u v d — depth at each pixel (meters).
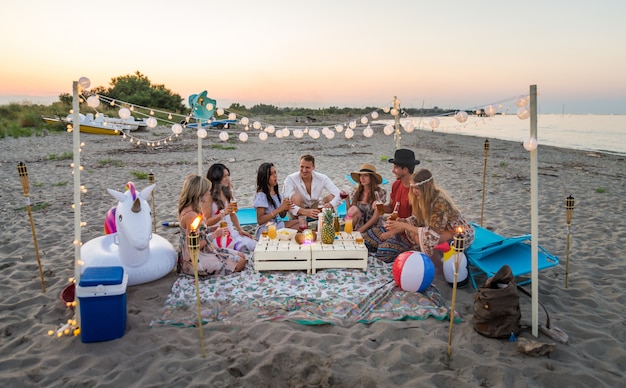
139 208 4.55
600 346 3.75
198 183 5.01
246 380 3.28
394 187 5.96
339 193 6.55
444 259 4.91
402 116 6.01
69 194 10.08
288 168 14.64
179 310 4.34
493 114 3.82
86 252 4.77
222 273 5.18
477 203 9.48
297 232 5.78
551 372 3.32
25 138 22.70
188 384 3.25
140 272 4.77
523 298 4.67
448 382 3.28
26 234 6.88
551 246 6.48
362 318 4.19
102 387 3.21
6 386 3.21
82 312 3.71
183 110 49.91
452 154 19.91
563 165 16.42
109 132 25.50
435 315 4.20
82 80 3.68
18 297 4.67
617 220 7.97
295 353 3.57
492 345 3.74
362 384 3.27
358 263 5.20
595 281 5.19
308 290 4.77
